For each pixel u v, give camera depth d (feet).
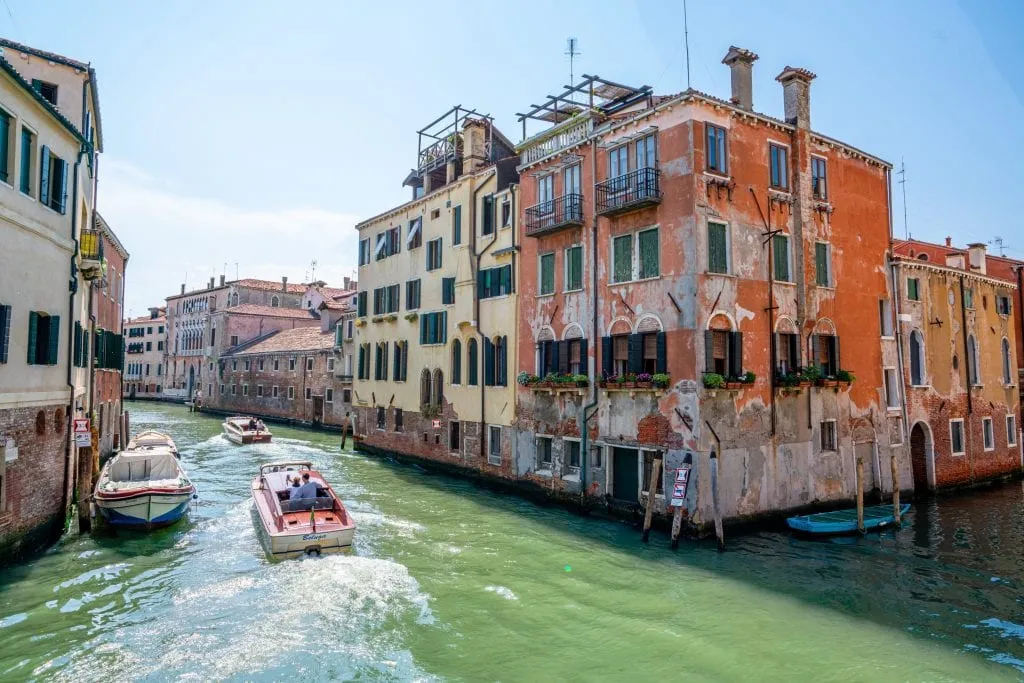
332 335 150.71
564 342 63.87
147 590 39.06
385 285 98.48
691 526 49.93
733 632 34.58
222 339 185.57
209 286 207.82
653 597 39.17
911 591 40.83
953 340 76.74
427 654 31.60
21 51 56.24
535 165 68.13
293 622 34.86
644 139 56.03
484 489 72.54
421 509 61.72
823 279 61.41
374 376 100.07
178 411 191.83
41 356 45.19
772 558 46.52
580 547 48.88
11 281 40.11
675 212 52.65
